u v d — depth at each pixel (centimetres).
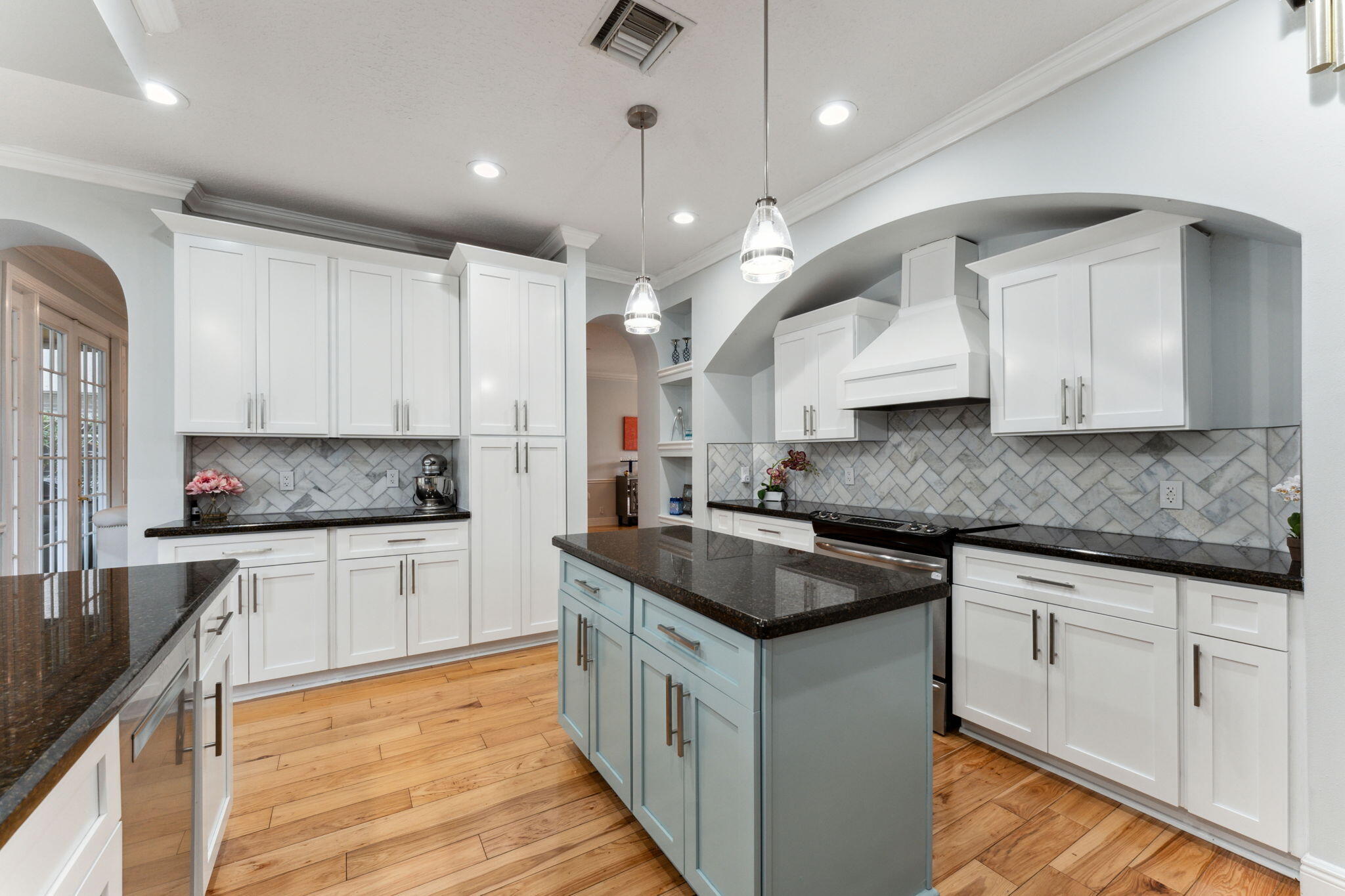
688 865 147
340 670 309
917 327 302
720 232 372
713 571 169
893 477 355
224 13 181
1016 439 290
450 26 190
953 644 248
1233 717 169
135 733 101
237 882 162
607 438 898
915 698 151
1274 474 206
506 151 269
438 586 329
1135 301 217
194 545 274
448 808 197
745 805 125
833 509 366
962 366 262
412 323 347
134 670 94
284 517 313
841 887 136
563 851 176
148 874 107
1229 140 174
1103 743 199
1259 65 169
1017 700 223
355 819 190
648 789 169
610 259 427
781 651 125
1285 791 159
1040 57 208
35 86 217
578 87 222
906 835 149
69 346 411
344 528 305
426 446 385
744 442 455
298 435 313
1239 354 214
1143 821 188
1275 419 206
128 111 235
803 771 129
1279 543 204
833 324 353
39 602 137
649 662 166
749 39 197
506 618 348
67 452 408
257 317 304
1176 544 217
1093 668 201
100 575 164
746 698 125
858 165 283
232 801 178
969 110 235
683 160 277
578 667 217
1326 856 151
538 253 402
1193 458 226
